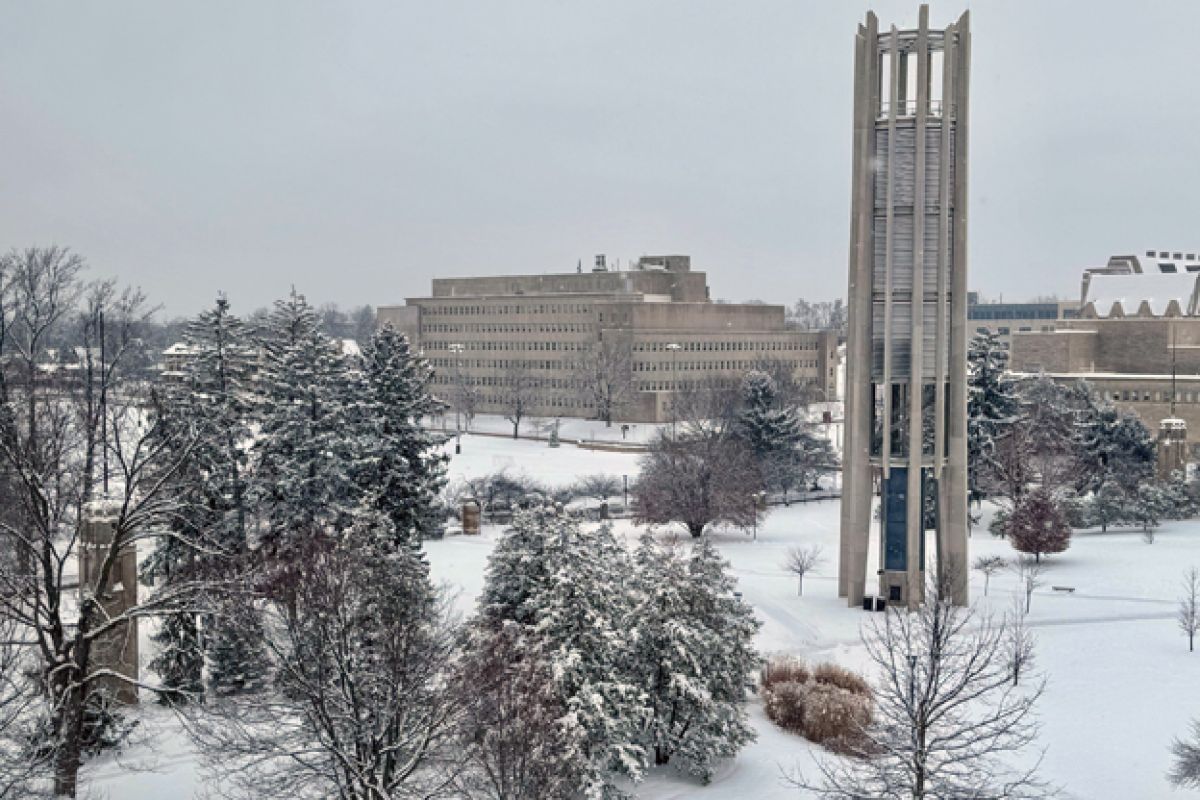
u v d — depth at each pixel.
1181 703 63.25
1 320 53.72
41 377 64.88
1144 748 57.06
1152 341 193.25
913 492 77.88
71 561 71.94
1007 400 118.31
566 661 48.34
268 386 74.31
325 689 41.62
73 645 42.81
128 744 49.47
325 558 48.91
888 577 78.75
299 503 69.81
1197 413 169.88
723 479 106.50
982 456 115.75
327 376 73.81
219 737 44.47
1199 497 118.88
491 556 54.66
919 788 40.28
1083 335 196.62
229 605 49.41
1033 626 77.50
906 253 78.06
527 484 123.94
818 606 79.56
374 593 47.12
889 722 53.34
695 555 57.84
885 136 78.50
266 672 53.03
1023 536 96.19
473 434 192.88
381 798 38.81
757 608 77.69
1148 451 134.25
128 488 44.34
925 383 78.44
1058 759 55.66
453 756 46.00
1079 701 63.41
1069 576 91.62
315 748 43.84
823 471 142.12
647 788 52.12
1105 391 175.38
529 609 51.91
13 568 48.12
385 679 41.97
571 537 52.81
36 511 43.16
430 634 49.44
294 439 70.75
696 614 55.56
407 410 82.06
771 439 129.75
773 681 63.72
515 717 42.66
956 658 59.59
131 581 54.34
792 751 56.78
